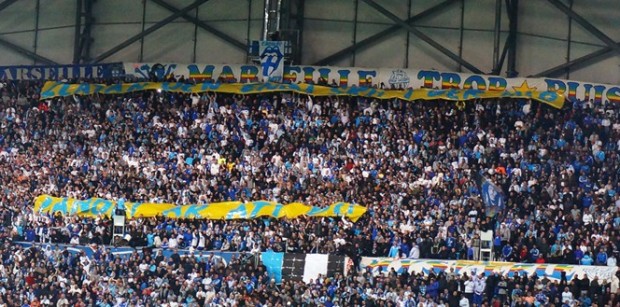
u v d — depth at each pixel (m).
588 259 108.31
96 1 141.88
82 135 131.00
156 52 140.38
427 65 135.88
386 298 104.81
